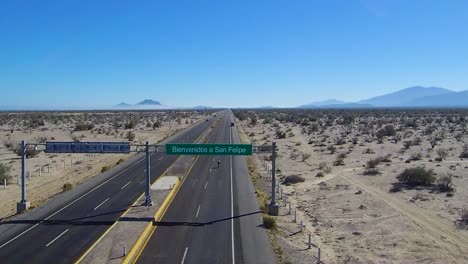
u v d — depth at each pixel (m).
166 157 67.62
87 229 29.27
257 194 40.56
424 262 23.86
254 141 89.69
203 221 31.55
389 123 137.38
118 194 40.59
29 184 46.72
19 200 38.81
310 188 43.78
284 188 44.47
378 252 25.53
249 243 26.59
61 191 42.78
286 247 26.36
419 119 158.50
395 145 77.06
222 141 86.44
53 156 68.75
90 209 34.88
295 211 33.06
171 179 47.78
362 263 23.81
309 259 24.34
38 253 24.61
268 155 69.38
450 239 27.41
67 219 31.94
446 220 31.23
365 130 109.31
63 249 25.25
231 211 34.34
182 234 28.42
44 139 88.06
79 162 63.09
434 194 39.00
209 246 25.98
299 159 63.94
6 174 48.47
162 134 110.31
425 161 57.31
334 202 37.56
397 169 51.88
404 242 27.06
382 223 31.00
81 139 93.06
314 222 32.09
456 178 45.22
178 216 32.97
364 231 29.45
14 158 65.12
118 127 132.75
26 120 163.12
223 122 161.25
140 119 191.62
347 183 45.03
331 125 131.38
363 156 64.31
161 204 36.16
